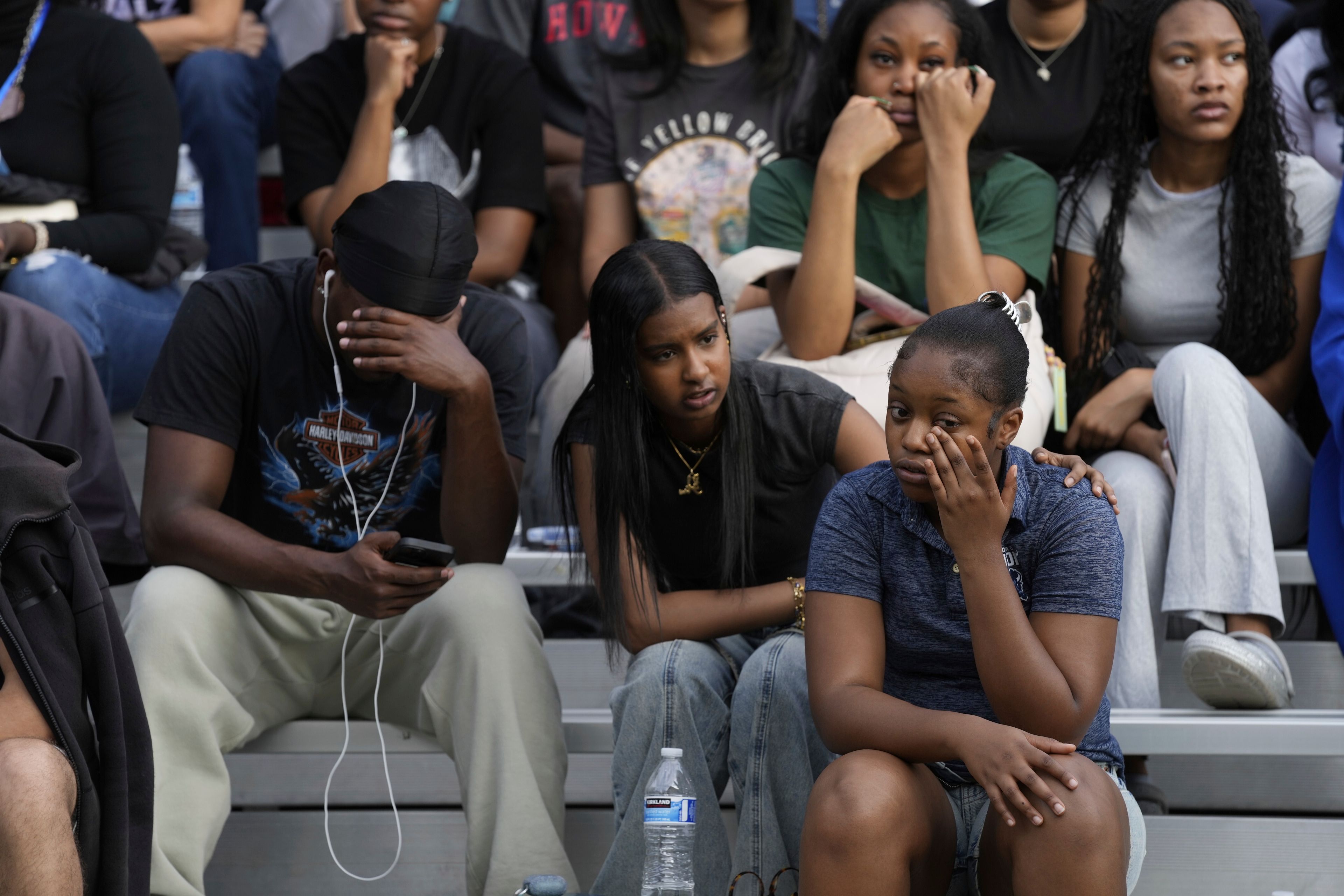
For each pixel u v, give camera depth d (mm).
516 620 8133
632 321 7500
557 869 7621
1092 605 6594
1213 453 8922
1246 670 8266
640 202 12617
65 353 9766
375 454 8812
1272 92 10203
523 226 12773
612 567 7855
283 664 8656
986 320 6605
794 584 8016
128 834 6598
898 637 6918
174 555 8297
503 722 7898
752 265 9867
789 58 12633
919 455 6535
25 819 6070
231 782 9531
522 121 13008
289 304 8820
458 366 8148
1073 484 6895
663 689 7488
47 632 6566
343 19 15758
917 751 6301
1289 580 9680
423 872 9484
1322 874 8547
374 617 7871
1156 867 8695
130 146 12211
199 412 8578
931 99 9938
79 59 12258
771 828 7273
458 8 14531
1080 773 6074
